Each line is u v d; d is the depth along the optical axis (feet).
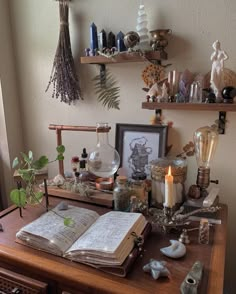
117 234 2.68
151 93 3.75
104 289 2.24
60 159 4.05
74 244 2.69
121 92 4.34
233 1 3.41
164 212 3.16
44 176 3.63
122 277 2.34
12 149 5.33
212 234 3.00
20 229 3.05
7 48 5.00
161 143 4.11
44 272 2.51
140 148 4.27
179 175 3.49
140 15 3.73
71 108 4.84
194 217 3.31
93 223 3.15
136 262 2.53
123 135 4.38
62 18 4.25
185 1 3.64
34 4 4.69
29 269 2.61
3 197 5.62
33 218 3.44
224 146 3.84
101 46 4.01
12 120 5.26
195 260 2.55
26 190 3.45
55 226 2.98
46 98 5.05
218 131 3.81
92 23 4.08
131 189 3.51
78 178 4.14
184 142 4.08
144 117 4.27
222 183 3.98
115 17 4.10
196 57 3.74
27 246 2.82
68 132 5.01
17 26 4.95
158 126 4.12
